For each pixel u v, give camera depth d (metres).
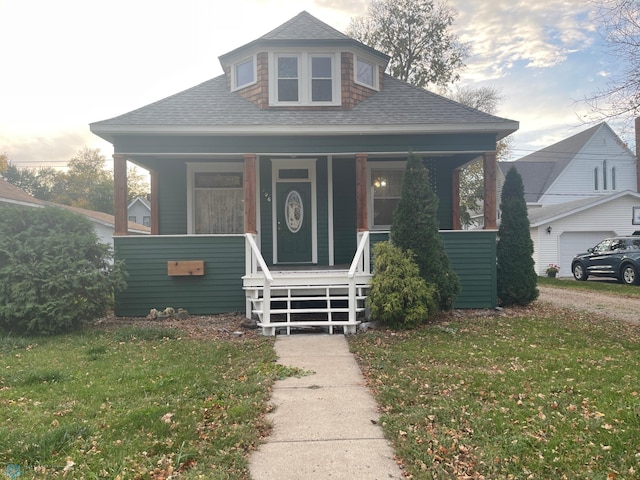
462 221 25.92
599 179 25.44
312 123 8.93
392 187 10.80
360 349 6.25
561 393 4.30
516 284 9.81
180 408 3.96
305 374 5.12
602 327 7.98
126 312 8.76
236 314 8.86
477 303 9.16
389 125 8.84
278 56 9.90
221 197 10.74
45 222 7.75
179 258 8.83
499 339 6.80
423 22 23.92
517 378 4.79
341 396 4.39
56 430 3.37
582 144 25.59
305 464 3.02
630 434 3.33
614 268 16.45
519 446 3.16
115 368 5.28
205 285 8.87
